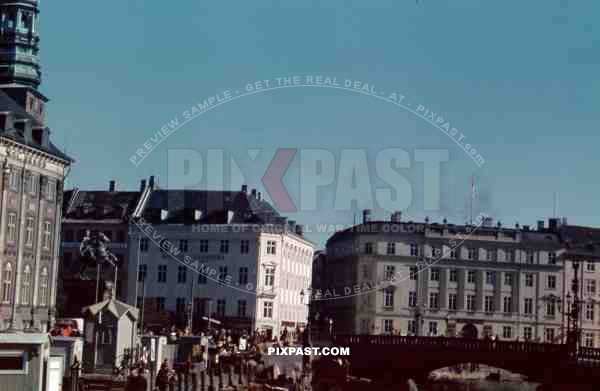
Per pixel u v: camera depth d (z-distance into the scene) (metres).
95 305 56.88
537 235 156.12
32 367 42.28
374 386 101.88
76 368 47.53
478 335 152.25
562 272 155.38
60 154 96.50
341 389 91.88
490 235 153.75
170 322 129.75
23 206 90.00
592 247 157.25
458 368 130.00
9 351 41.75
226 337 97.56
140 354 58.81
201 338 70.62
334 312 158.75
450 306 152.38
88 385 51.59
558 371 98.19
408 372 104.12
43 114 99.88
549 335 154.75
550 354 99.38
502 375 130.00
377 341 105.31
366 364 105.19
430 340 104.00
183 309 134.50
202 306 134.25
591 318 156.12
